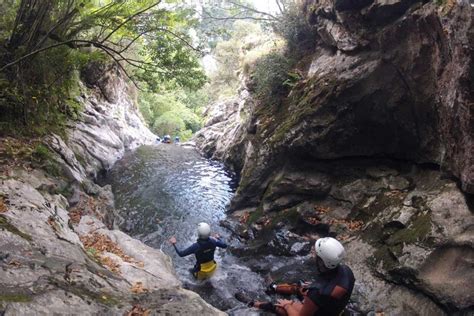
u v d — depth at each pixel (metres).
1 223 4.35
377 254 6.08
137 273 4.75
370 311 5.26
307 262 6.77
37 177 6.72
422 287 5.16
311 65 9.62
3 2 8.69
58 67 10.15
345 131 7.79
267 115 10.34
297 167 8.59
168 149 18.09
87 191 8.31
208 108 26.92
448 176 6.18
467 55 4.93
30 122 9.00
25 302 3.20
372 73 7.28
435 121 6.53
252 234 8.15
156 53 8.66
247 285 6.20
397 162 7.64
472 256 5.07
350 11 7.70
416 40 6.52
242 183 9.64
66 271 3.95
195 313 3.85
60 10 8.76
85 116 13.95
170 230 8.69
